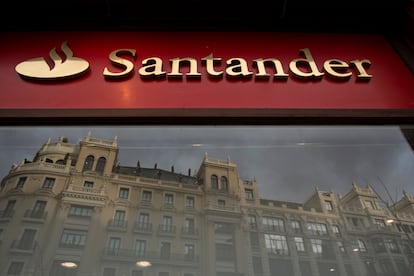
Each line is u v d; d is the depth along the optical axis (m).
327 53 3.11
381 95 2.71
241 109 2.54
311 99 2.66
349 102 2.64
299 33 3.31
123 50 2.98
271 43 3.20
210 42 3.18
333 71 2.86
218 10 3.30
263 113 2.52
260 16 3.33
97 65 2.85
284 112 2.53
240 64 2.90
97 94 2.60
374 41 3.25
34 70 2.69
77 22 3.22
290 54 3.08
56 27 3.19
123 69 2.81
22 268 1.75
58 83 2.66
